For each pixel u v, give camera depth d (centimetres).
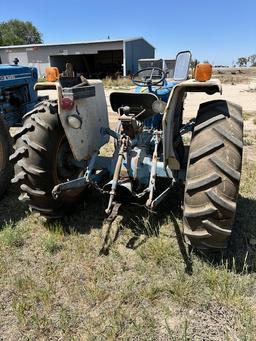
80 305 217
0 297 226
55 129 291
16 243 284
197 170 235
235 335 193
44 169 283
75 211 334
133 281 235
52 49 3064
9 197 379
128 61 2942
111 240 283
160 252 260
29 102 548
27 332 200
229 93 1448
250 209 328
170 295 223
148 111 292
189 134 608
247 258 256
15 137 293
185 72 407
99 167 316
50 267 253
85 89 283
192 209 234
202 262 251
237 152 234
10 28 7956
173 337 192
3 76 484
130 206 335
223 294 220
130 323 203
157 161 301
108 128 329
